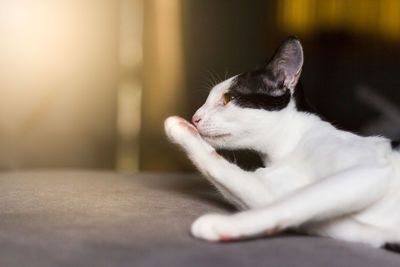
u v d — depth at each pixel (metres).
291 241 0.70
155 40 1.80
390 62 1.71
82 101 1.74
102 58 1.77
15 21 1.63
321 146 0.79
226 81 0.90
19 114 1.61
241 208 0.79
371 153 0.77
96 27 1.75
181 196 0.91
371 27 1.71
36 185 0.97
